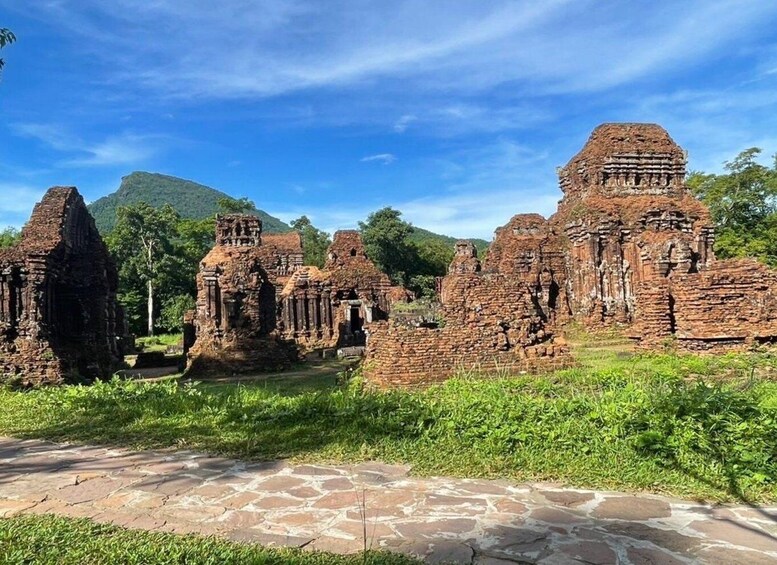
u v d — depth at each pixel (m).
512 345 15.09
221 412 11.02
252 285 24.81
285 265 46.25
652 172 32.91
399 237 57.34
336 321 34.25
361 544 5.21
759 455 6.76
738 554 4.86
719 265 18.62
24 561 4.96
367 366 15.56
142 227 57.50
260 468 7.79
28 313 18.92
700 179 48.34
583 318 30.73
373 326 15.70
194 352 24.06
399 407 9.78
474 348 14.80
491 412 8.95
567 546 5.08
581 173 34.00
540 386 11.77
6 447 9.56
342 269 37.69
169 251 60.34
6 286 18.73
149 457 8.56
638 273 30.34
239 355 23.62
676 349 18.48
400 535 5.40
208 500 6.54
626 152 32.78
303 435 9.23
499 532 5.41
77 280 23.08
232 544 5.22
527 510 5.96
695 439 7.21
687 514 5.79
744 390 10.70
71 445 9.54
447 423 8.73
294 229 74.12
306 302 34.03
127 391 13.44
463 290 15.18
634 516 5.75
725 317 17.59
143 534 5.50
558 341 15.55
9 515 6.21
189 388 14.39
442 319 16.41
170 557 4.89
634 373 13.41
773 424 7.19
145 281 57.69
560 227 34.25
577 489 6.59
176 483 7.22
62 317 22.41
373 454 8.11
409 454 8.00
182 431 9.90
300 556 4.90
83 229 23.69
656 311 19.36
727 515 5.75
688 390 8.91
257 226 33.44
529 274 33.00
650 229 30.62
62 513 6.25
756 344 17.28
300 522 5.80
